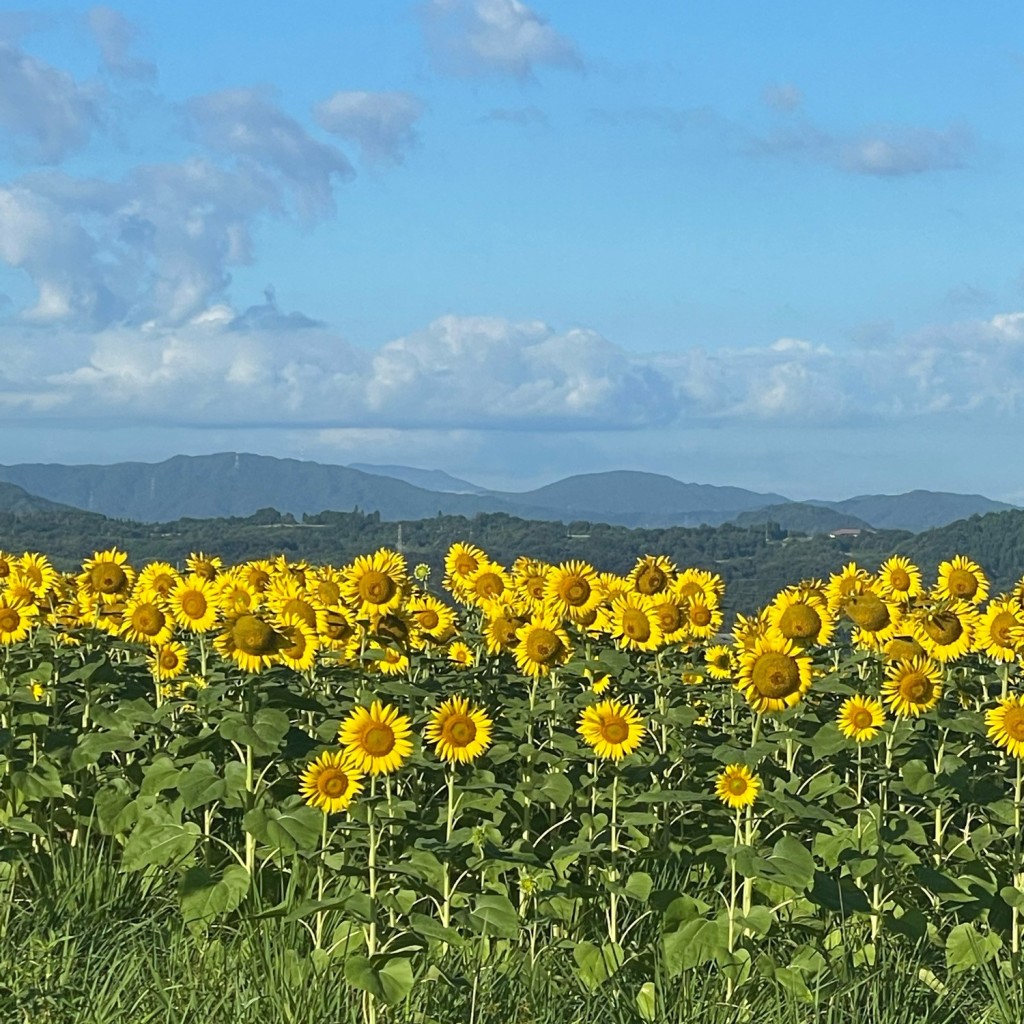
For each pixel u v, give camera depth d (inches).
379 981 272.4
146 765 407.8
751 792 323.0
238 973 293.9
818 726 410.3
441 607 483.5
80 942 307.9
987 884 345.1
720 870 355.3
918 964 319.6
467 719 331.3
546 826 384.8
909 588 499.8
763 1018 294.5
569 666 401.1
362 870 300.4
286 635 386.0
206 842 353.7
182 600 408.8
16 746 399.9
